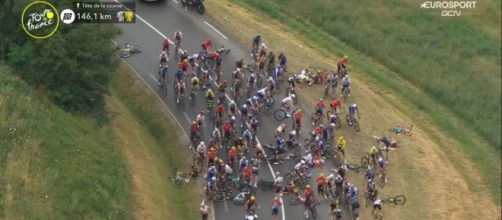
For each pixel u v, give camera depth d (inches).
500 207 7268.7
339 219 6087.6
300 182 6599.4
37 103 5772.6
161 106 7480.3
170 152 7007.9
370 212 6446.9
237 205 6343.5
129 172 6028.5
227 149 6953.7
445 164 7578.7
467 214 6820.9
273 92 7780.5
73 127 5935.0
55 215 4857.3
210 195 6328.7
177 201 6309.1
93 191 5334.6
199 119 6978.4
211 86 7854.3
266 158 6924.2
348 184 6417.3
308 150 7066.9
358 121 7810.0
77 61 6235.2
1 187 4768.7
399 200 6643.7
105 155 5910.4
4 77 5851.4
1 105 5408.5
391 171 7135.8
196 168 6633.9
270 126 7426.2
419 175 7175.2
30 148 5206.7
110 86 7637.8
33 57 6112.2
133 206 5600.4
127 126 6934.1
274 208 6033.5
